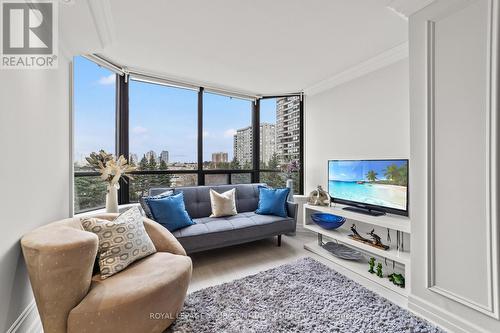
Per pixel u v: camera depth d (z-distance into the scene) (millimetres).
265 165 4230
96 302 1196
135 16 1878
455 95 1497
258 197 3617
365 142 2896
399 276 2031
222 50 2482
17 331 1271
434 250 1611
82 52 2102
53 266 1132
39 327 1489
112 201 2418
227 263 2584
